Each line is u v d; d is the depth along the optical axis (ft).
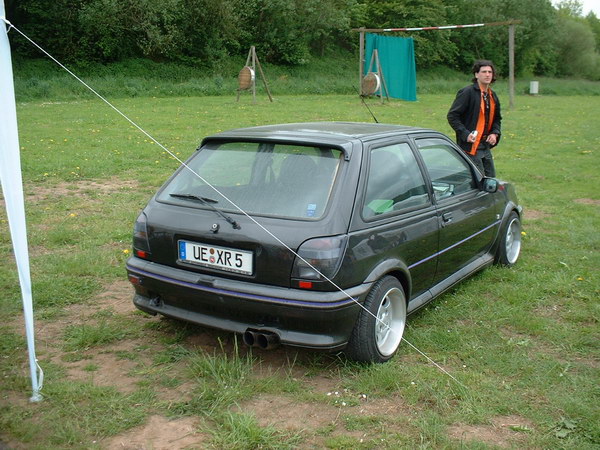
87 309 16.10
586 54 232.94
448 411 11.28
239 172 13.53
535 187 34.17
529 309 16.51
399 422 10.89
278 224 12.06
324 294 11.63
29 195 29.17
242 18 149.48
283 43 156.15
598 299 17.12
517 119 75.41
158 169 37.01
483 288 17.87
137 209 26.84
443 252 15.48
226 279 12.36
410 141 15.31
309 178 12.75
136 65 129.59
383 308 13.15
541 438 10.44
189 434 10.48
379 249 12.69
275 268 11.80
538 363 13.25
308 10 153.48
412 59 89.20
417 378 12.35
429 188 15.17
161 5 126.11
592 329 15.15
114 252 20.54
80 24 125.29
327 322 11.68
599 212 28.25
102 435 10.38
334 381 12.39
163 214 13.42
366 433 10.58
